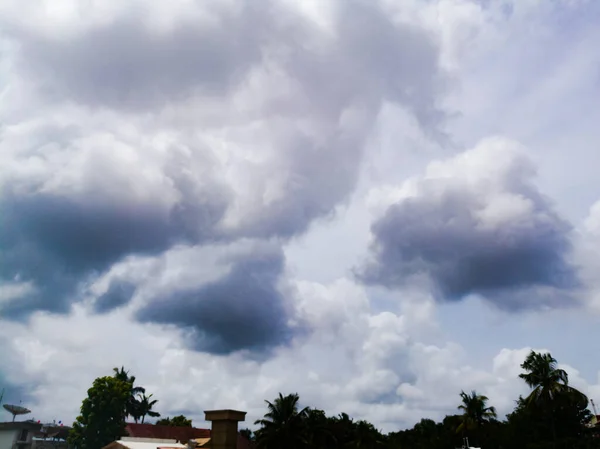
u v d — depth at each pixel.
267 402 66.31
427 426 99.56
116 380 72.44
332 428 79.56
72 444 67.81
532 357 62.81
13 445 69.25
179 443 52.16
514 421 69.44
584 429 63.78
